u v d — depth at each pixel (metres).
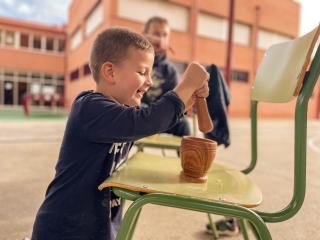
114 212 0.80
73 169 0.71
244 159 3.34
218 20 11.80
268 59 1.00
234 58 12.30
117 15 9.39
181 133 1.72
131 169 0.79
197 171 0.73
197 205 0.61
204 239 1.38
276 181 2.43
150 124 0.65
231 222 1.42
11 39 15.40
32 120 7.49
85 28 12.64
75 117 0.70
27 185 2.10
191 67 0.72
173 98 0.68
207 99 1.27
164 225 1.52
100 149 0.71
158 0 10.22
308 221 1.62
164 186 0.66
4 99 15.39
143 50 0.75
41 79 16.19
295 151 0.65
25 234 1.39
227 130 1.29
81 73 12.97
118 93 0.75
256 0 12.53
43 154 3.22
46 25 16.09
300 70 0.68
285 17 13.54
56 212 0.71
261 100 0.95
